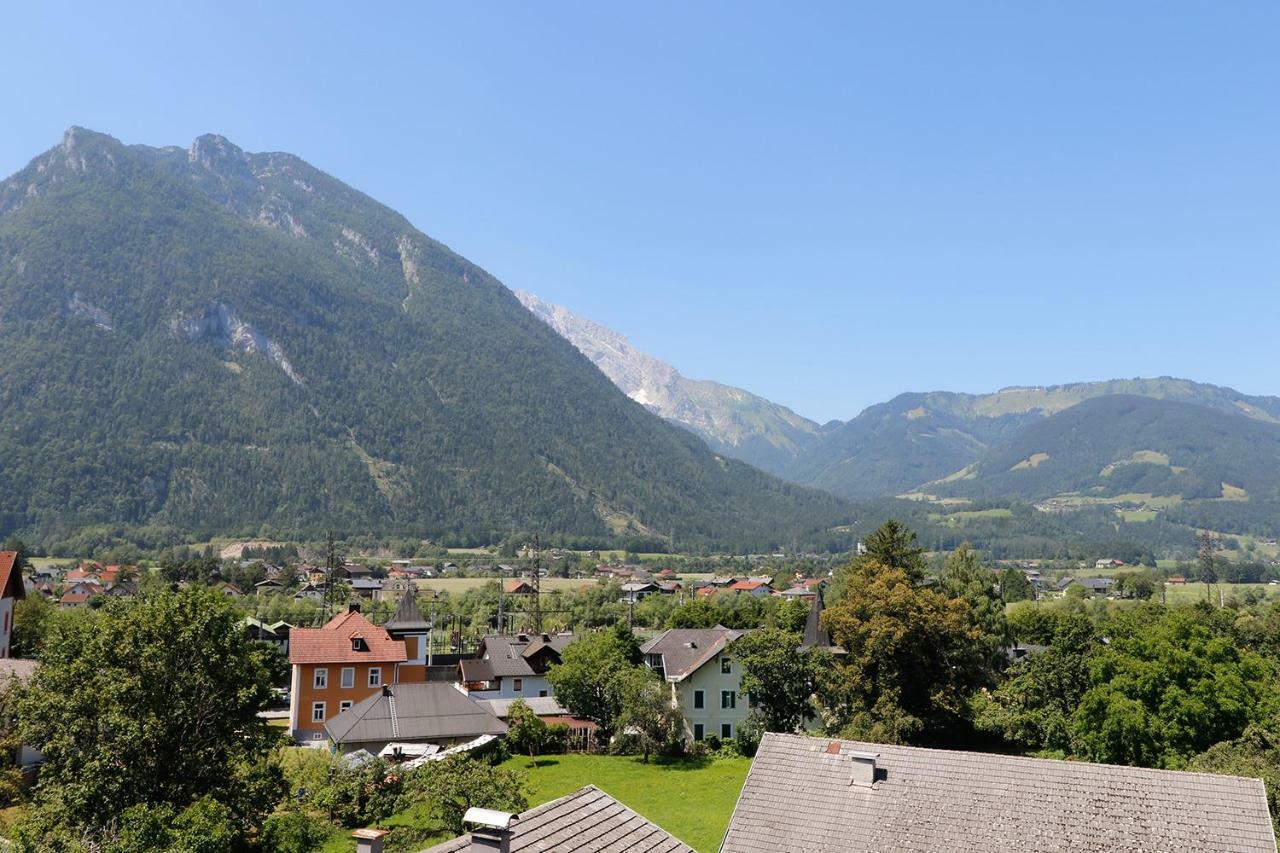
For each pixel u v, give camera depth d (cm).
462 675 9431
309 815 4788
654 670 8325
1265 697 5753
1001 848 3009
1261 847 2842
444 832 4400
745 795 3422
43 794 3562
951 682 7275
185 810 3431
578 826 2317
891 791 3294
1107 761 5834
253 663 4162
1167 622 6581
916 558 8888
